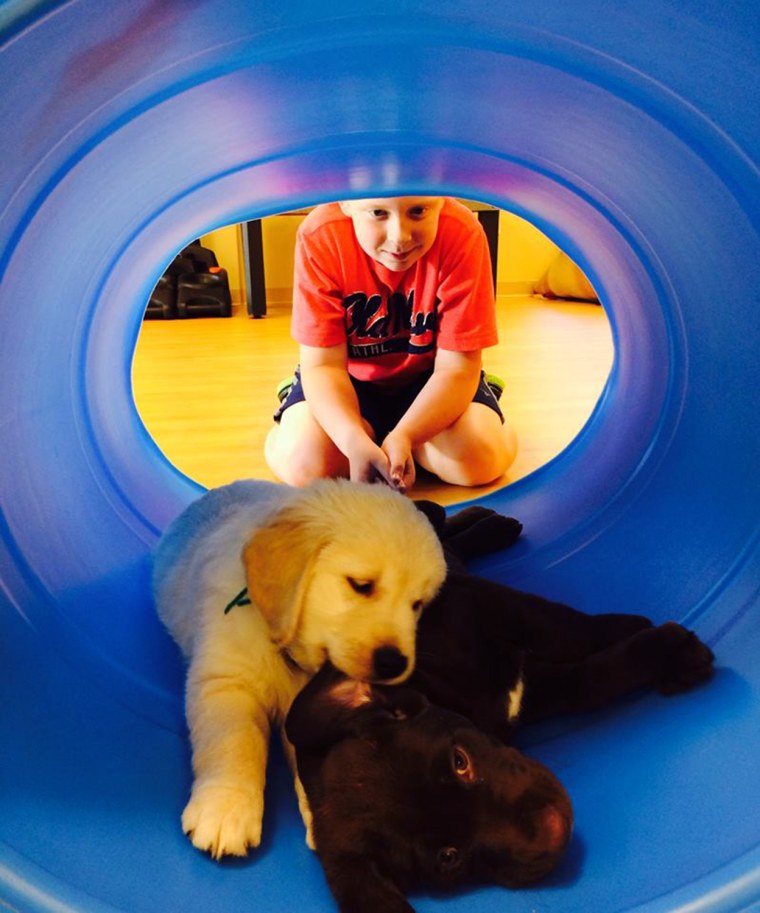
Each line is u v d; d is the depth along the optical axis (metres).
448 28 1.20
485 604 1.33
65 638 1.36
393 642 1.19
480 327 2.43
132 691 1.34
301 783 1.08
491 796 0.95
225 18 1.07
